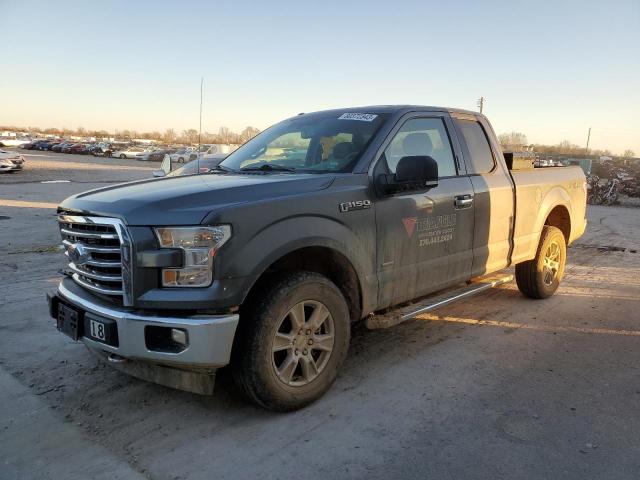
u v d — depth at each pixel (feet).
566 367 13.94
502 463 9.55
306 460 9.63
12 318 17.04
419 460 9.63
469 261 15.64
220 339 9.82
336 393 12.32
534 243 18.71
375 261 12.71
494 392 12.44
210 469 9.33
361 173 12.58
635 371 13.71
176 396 12.06
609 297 20.81
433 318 17.99
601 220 51.08
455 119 16.03
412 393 12.35
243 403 11.78
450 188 14.74
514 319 17.93
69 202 11.46
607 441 10.31
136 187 11.75
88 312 10.59
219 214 9.76
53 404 11.63
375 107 14.92
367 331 16.63
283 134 15.35
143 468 9.35
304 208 11.08
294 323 11.09
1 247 29.43
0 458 9.60
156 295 9.71
